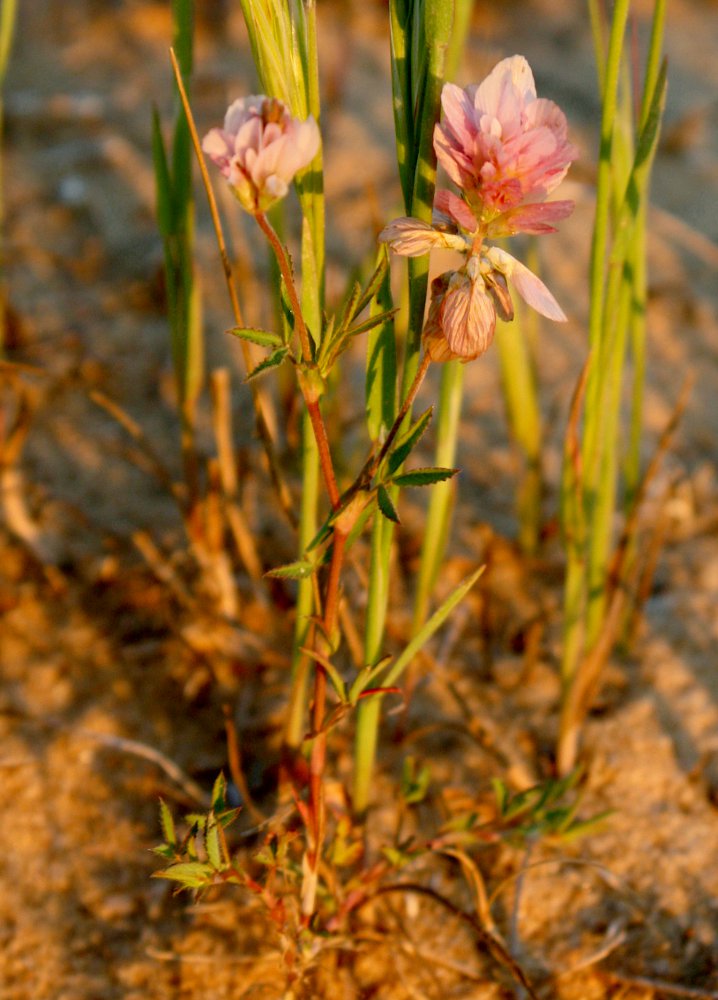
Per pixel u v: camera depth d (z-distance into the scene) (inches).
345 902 15.1
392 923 15.6
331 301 19.0
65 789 16.5
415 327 13.8
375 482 13.5
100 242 25.3
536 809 15.2
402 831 16.2
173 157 15.4
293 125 12.4
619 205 15.2
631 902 15.7
